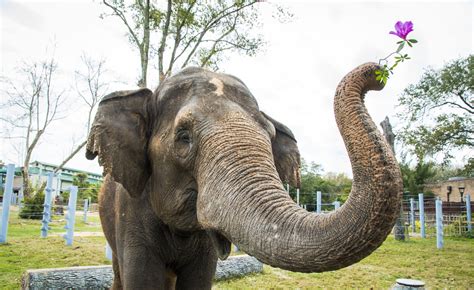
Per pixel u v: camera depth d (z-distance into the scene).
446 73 26.31
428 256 11.01
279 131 3.57
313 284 7.17
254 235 1.93
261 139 2.40
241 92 2.79
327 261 1.69
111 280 6.07
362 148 1.53
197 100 2.66
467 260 10.30
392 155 1.53
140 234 3.27
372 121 1.59
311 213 1.91
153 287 3.24
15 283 6.21
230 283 7.04
